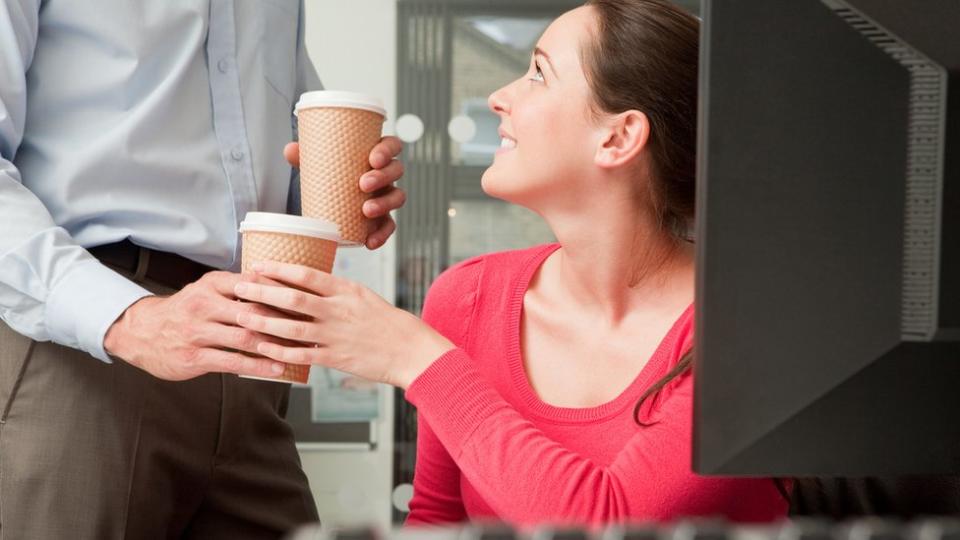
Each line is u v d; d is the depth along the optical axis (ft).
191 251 4.62
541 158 3.67
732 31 2.03
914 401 2.12
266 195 4.96
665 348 3.62
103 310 3.75
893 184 2.07
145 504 4.46
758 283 2.05
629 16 3.64
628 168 3.66
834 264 2.06
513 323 3.95
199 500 4.76
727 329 2.04
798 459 2.08
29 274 3.87
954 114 2.03
